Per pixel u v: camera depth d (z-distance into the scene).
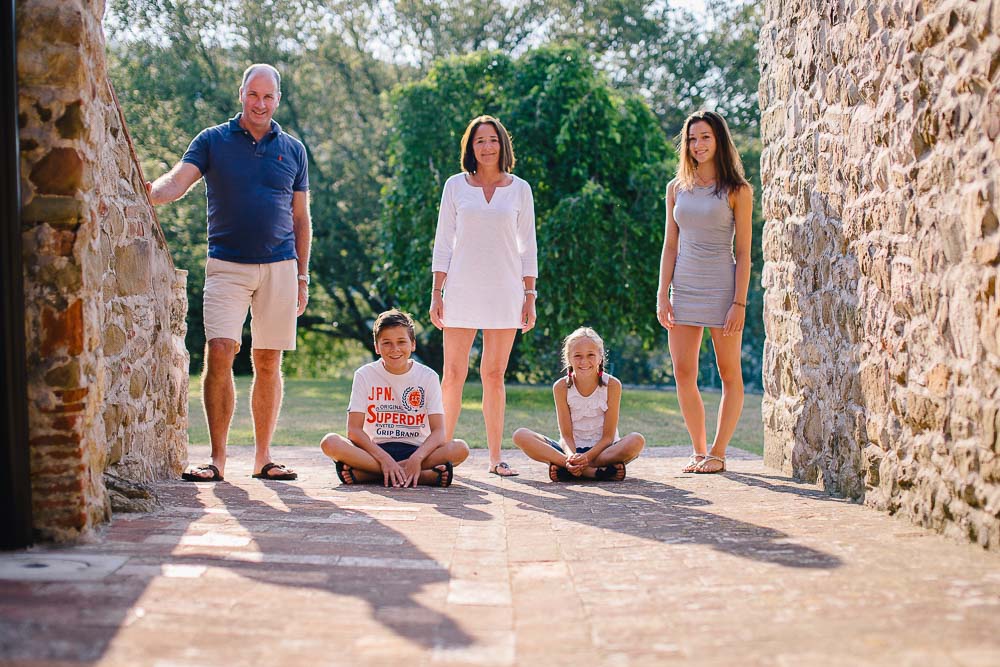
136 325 3.58
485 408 4.39
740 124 18.14
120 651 1.50
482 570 2.15
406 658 1.50
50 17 2.33
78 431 2.35
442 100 11.30
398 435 3.97
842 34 3.47
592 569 2.16
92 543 2.34
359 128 17.70
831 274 3.58
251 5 16.44
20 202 2.29
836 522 2.81
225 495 3.27
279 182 3.90
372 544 2.42
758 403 10.30
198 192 16.11
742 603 1.84
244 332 17.12
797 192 4.03
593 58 11.94
